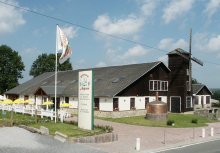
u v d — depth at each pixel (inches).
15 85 3823.8
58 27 1562.5
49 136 1164.5
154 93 2241.6
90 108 1284.4
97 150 969.5
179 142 1185.4
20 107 1971.0
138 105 2108.8
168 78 2383.1
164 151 1007.6
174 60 2379.4
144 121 1769.2
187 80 2394.2
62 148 971.3
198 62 2493.8
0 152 891.4
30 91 2581.2
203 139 1267.2
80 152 928.3
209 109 2610.7
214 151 1019.3
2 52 3777.1
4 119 1579.7
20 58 3912.4
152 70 2237.9
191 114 2265.0
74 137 1093.1
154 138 1261.1
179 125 1678.2
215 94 4606.3
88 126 1286.9
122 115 1956.2
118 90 1973.4
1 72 3806.6
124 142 1139.9
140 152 978.1
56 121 1551.4
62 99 2260.1
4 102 2054.6
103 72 2443.4
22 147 965.8
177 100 2361.0
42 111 1708.9
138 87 2118.6
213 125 1779.0
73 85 2338.8
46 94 2219.5
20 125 1395.2
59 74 2861.7
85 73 1307.8
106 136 1133.1
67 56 1528.1
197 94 2731.3
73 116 1911.9
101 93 2010.3
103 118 1881.2
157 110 1823.3
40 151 921.5
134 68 2278.5
